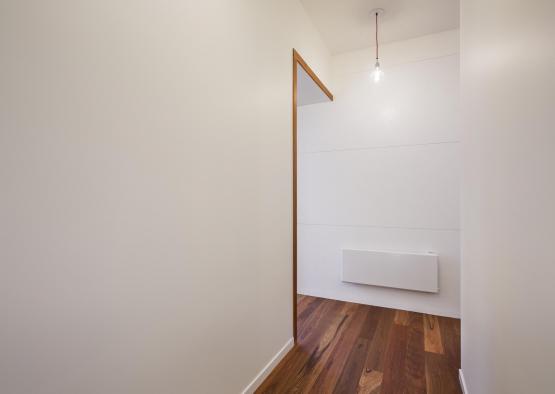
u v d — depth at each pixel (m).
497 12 0.97
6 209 0.70
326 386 1.79
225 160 1.49
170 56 1.15
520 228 0.76
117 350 0.95
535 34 0.66
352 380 1.85
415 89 3.01
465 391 1.62
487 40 1.10
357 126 3.26
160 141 1.11
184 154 1.22
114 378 0.94
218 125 1.43
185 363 1.23
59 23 0.79
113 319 0.94
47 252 0.77
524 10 0.73
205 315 1.35
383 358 2.10
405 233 3.04
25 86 0.72
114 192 0.94
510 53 0.84
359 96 3.25
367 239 3.21
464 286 1.71
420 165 2.98
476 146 1.32
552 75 0.58
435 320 2.78
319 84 2.90
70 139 0.82
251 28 1.72
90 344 0.87
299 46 2.44
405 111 3.05
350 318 2.83
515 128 0.80
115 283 0.95
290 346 2.21
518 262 0.77
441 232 2.90
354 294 3.27
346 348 2.25
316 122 3.45
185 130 1.23
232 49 1.54
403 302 3.05
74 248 0.83
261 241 1.83
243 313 1.64
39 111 0.75
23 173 0.72
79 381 0.85
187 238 1.24
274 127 1.99
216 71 1.42
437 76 2.93
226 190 1.50
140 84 1.03
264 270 1.87
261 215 1.83
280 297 2.08
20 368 0.73
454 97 2.86
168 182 1.14
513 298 0.81
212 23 1.39
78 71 0.84
